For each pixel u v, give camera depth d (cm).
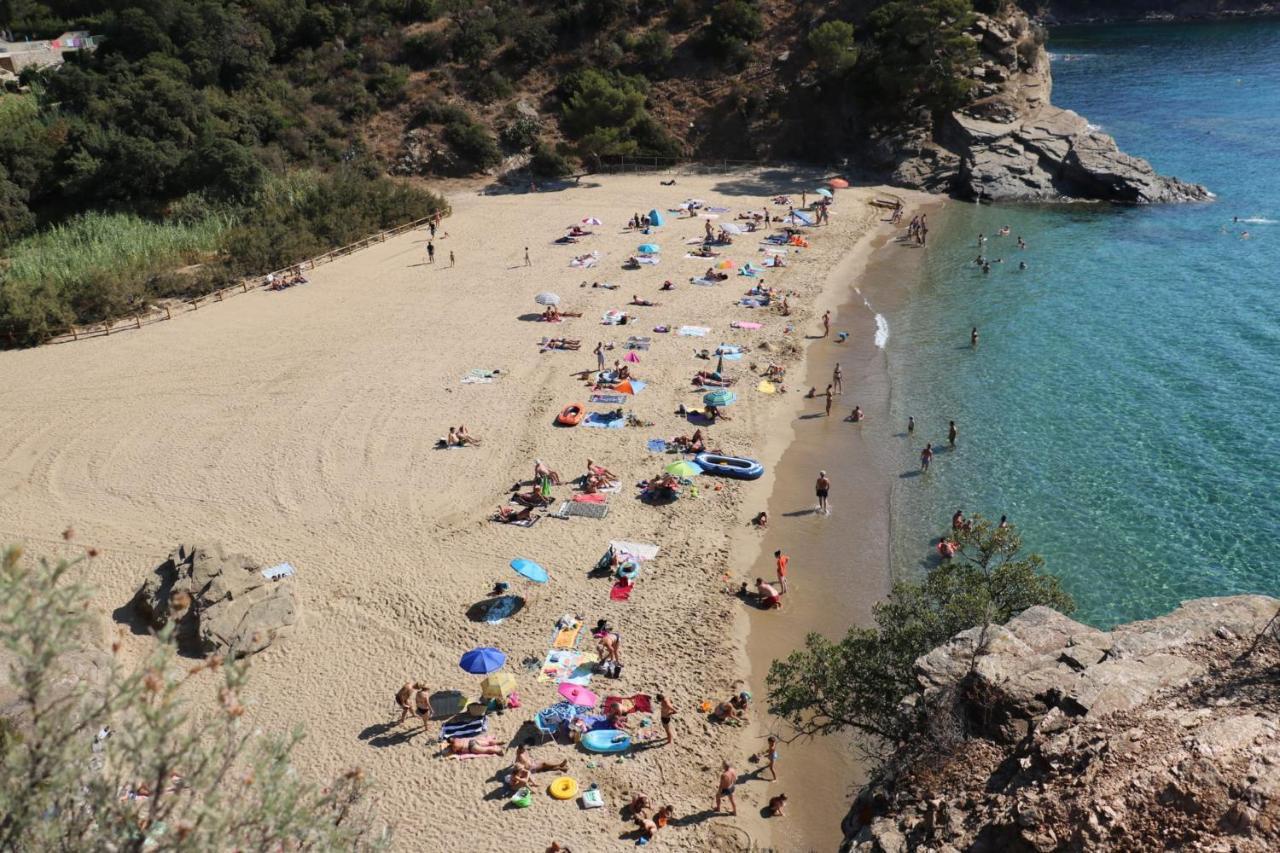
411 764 2428
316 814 1222
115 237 6975
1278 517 3434
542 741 2505
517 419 4338
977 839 1516
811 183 8306
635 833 2228
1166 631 1848
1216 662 1708
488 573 3234
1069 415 4309
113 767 1066
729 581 3206
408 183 8162
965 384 4684
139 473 3947
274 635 2886
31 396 4722
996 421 4300
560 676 2734
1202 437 4031
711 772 2423
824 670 2141
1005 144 8162
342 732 2541
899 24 8238
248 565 3041
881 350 5128
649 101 9244
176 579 2978
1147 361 4803
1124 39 15500
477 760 2444
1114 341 5066
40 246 7081
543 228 7369
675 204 7850
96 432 4322
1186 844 1297
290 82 9369
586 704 2595
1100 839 1362
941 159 8262
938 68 8225
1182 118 10056
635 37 9700
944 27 8262
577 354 5031
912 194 8094
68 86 8481
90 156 7912
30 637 972
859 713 2130
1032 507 3609
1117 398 4434
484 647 2858
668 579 3200
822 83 8888
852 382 4753
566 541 3419
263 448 4128
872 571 3281
